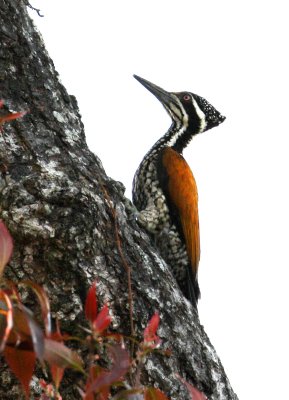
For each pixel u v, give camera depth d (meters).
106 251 6.90
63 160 7.39
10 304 3.60
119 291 6.78
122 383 4.45
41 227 6.54
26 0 8.54
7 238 3.89
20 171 7.02
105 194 7.33
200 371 7.04
